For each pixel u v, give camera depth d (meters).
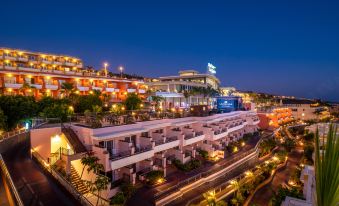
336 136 4.36
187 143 39.47
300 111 127.75
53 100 47.94
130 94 65.25
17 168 24.95
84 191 24.28
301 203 17.66
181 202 29.14
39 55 79.69
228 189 34.84
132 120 35.66
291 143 66.12
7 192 19.27
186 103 97.44
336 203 4.20
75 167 27.22
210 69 123.19
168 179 33.25
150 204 26.39
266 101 170.12
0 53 70.62
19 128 42.44
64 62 84.69
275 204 25.02
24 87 52.44
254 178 38.78
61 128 29.53
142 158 30.00
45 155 28.34
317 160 4.48
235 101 72.38
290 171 49.22
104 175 25.73
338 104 176.00
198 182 33.34
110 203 22.94
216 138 45.25
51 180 22.33
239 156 45.94
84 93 64.62
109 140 29.28
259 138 66.00
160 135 35.97
